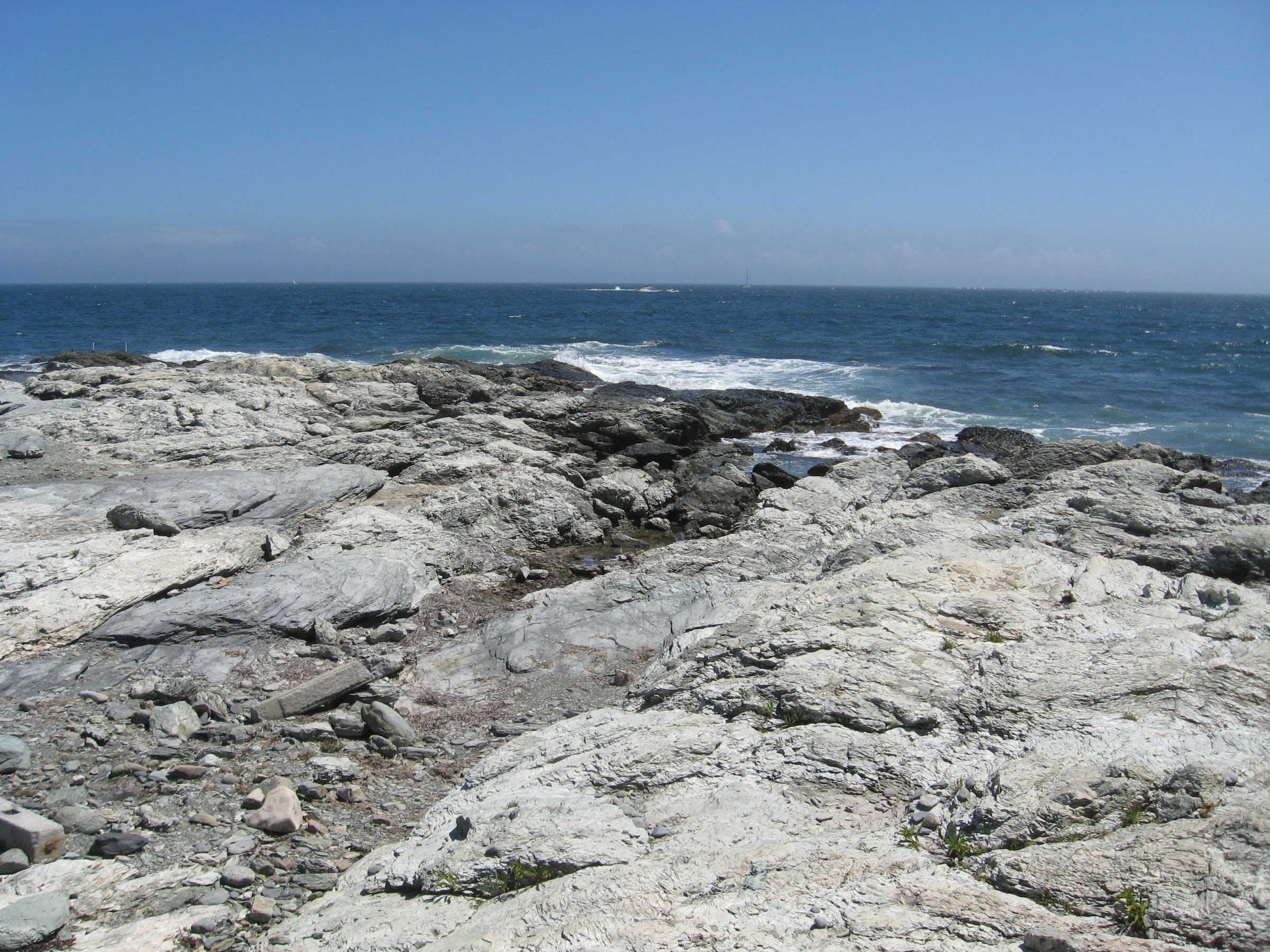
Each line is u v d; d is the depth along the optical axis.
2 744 7.16
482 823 5.72
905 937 4.00
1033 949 3.81
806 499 13.98
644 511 16.80
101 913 5.45
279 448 17.45
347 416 21.22
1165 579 8.22
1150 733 5.27
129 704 8.27
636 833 5.29
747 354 45.81
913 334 61.59
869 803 5.31
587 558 14.02
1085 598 7.76
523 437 19.94
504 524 14.20
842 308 114.00
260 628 9.93
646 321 74.81
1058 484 12.97
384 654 9.77
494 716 8.56
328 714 8.55
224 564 11.22
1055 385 35.41
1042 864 4.27
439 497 14.29
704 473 19.83
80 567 10.30
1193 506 11.53
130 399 20.09
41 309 89.12
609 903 4.52
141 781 7.04
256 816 6.57
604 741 6.57
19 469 15.66
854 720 6.05
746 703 6.57
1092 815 4.65
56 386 21.91
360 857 6.25
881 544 10.47
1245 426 27.33
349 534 12.45
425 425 19.81
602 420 21.88
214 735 7.85
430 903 5.15
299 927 5.27
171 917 5.42
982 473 13.96
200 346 48.16
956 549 9.43
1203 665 5.97
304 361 27.17
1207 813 4.46
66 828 6.32
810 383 35.12
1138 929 3.79
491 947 4.37
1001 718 5.78
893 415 28.98
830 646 7.00
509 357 43.72
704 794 5.59
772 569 11.60
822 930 4.13
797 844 4.87
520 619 10.51
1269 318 117.12
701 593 10.94
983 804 4.89
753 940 4.12
